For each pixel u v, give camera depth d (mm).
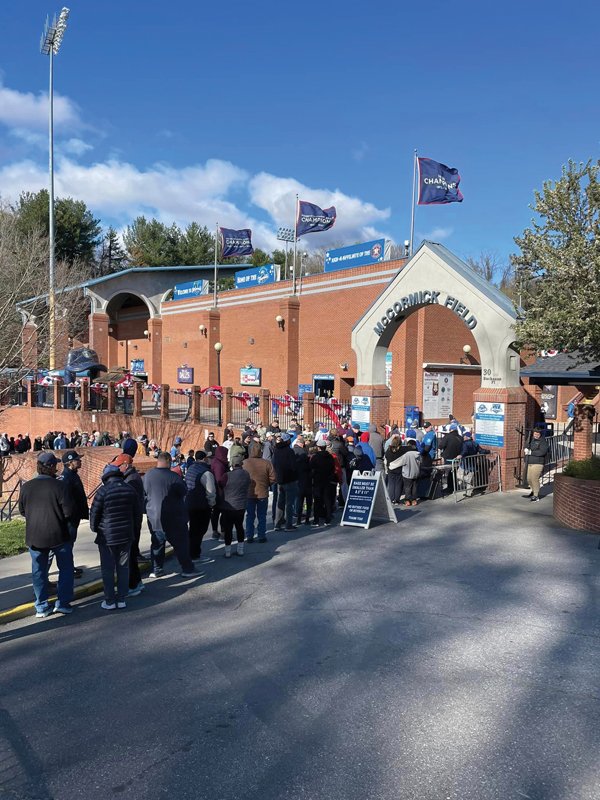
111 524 8055
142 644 6922
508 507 13703
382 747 4738
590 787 4238
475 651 6449
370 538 11344
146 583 9242
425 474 14469
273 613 7754
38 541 7746
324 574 9258
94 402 31578
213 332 39469
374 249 28297
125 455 9781
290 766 4527
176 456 18203
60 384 32344
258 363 35688
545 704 5352
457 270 16234
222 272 49000
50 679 6094
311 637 6938
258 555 10469
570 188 12406
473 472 14938
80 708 5484
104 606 8117
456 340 27891
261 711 5336
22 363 26328
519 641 6672
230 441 16453
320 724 5098
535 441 14422
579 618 7281
